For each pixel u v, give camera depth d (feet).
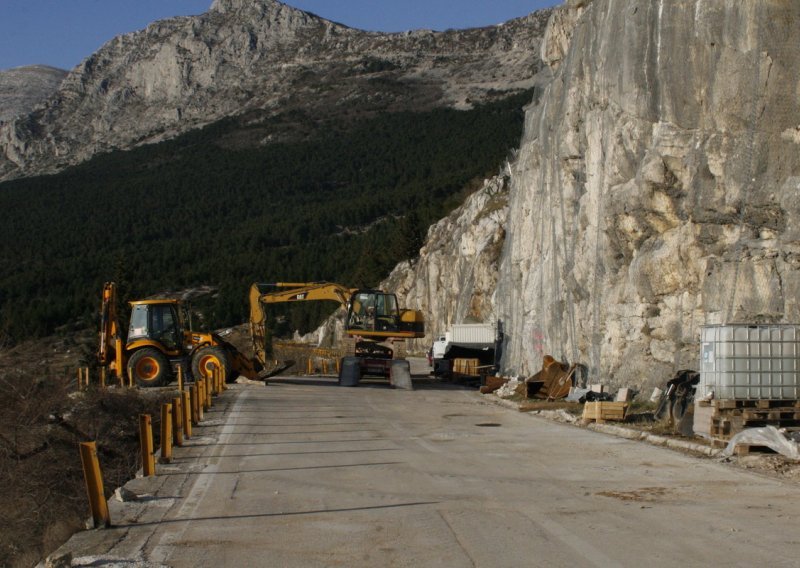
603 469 45.42
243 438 60.39
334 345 283.38
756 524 31.65
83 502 64.85
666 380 73.61
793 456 44.50
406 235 333.01
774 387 51.11
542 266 112.88
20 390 77.25
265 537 31.55
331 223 513.04
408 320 133.18
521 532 31.35
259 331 135.44
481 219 221.05
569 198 100.32
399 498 38.27
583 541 29.76
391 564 27.61
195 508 36.94
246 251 468.75
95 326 230.68
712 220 68.23
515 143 581.94
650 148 75.25
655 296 76.02
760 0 61.52
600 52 87.04
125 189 652.48
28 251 475.31
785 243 59.31
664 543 29.22
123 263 229.66
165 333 110.11
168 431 50.11
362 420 73.31
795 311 58.13
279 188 650.02
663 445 54.19
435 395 105.19
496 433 63.62
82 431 77.46
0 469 68.44
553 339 105.81
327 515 35.04
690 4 69.67
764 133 61.72
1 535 56.65
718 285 65.87
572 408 77.87
